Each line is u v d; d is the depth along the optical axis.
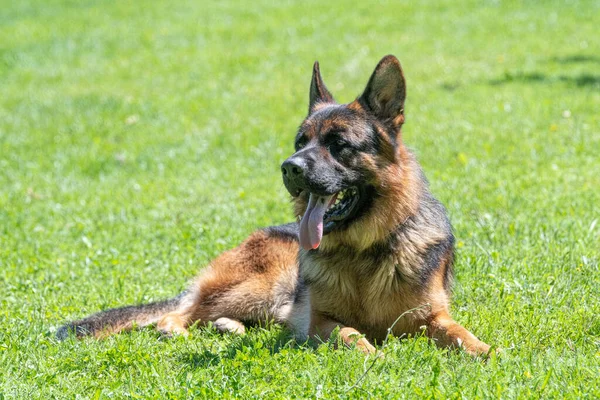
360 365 6.05
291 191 7.11
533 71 21.88
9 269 9.91
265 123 18.73
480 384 5.60
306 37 28.62
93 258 10.29
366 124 7.20
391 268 7.09
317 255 7.42
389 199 7.15
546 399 5.36
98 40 29.92
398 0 33.81
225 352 6.82
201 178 14.92
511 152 14.38
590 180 12.25
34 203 14.09
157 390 5.88
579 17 28.64
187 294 8.51
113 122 19.78
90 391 6.07
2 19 34.44
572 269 8.36
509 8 30.86
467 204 11.41
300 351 6.43
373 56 25.08
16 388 6.05
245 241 8.66
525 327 6.97
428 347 6.57
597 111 17.08
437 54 25.02
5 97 23.03
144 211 12.89
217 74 24.33
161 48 28.39
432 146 15.34
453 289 7.98
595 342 6.59
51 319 8.07
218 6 35.19
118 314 7.85
